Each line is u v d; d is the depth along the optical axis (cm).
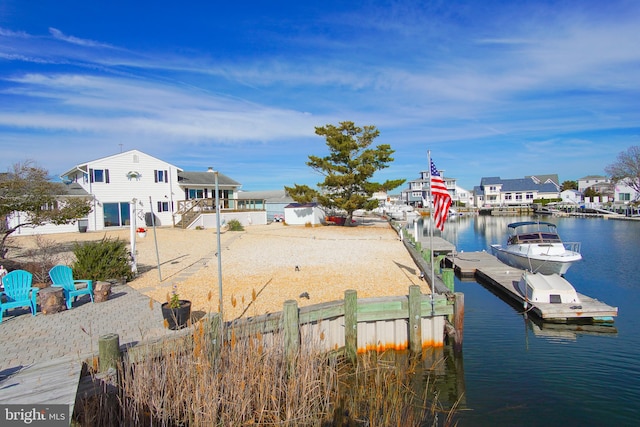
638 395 694
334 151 3241
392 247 2003
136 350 573
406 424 581
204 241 2266
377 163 3262
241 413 518
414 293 843
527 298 1180
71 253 1642
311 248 1958
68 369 536
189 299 999
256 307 933
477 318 1127
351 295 808
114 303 941
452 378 759
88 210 1716
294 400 560
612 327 1038
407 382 731
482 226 4722
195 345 524
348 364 788
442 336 884
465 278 1706
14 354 618
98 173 3052
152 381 530
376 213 6028
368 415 610
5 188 1409
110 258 1195
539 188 8225
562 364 820
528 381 749
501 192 8281
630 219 4884
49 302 847
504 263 1891
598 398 686
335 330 823
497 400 683
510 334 995
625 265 1873
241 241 2267
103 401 491
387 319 850
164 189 3409
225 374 541
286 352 661
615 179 6247
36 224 1541
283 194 5578
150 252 1823
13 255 1627
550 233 1845
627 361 830
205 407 501
